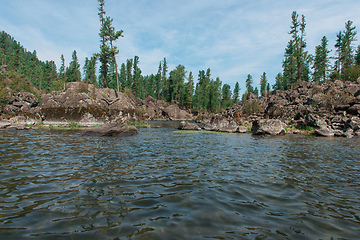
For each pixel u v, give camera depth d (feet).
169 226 10.20
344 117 75.15
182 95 325.01
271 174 20.18
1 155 27.09
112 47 142.72
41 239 8.82
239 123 101.30
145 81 377.30
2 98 98.07
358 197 14.62
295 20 196.13
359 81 115.75
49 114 106.32
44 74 301.84
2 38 414.21
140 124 120.47
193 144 41.37
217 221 10.80
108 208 12.18
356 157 28.81
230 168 22.34
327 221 11.07
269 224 10.61
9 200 13.07
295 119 91.97
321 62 203.72
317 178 18.98
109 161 24.49
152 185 16.48
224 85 369.09
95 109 111.86
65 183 16.55
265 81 346.74
